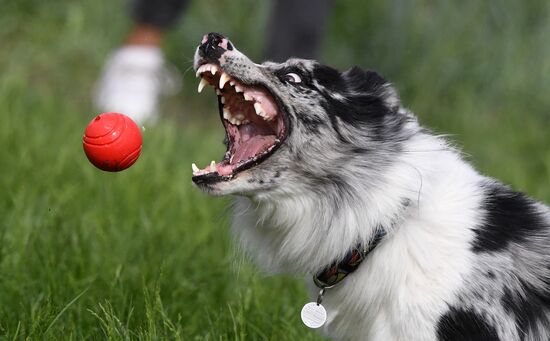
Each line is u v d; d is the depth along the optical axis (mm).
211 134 14914
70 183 11281
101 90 15664
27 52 18219
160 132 13680
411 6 17312
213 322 8180
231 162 7059
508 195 6992
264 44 14008
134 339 7453
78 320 8008
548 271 6750
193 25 17578
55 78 17719
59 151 12133
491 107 17391
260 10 17547
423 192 6789
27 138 12570
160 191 11359
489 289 6543
